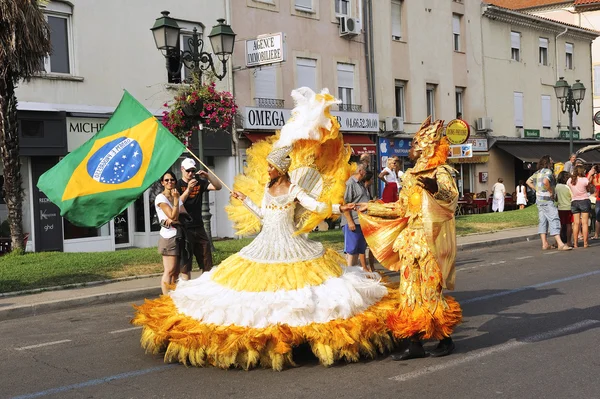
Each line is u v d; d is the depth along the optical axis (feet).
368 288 19.81
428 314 18.44
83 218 24.27
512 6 144.05
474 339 21.80
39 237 53.67
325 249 20.80
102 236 57.93
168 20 44.65
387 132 84.23
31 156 53.06
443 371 18.25
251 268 19.25
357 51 81.56
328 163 21.40
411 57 89.61
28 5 42.52
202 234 29.96
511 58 108.17
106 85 57.88
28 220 53.47
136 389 17.66
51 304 30.94
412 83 89.76
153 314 20.06
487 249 50.93
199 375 18.44
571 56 121.90
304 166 21.04
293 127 20.36
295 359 19.36
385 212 19.85
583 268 38.04
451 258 18.85
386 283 22.24
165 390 17.39
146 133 24.94
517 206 100.48
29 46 42.93
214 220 66.85
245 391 16.94
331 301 18.52
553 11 138.62
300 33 74.54
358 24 80.12
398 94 89.61
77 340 24.21
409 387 16.98
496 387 16.89
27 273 37.37
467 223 65.36
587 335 21.98
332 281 19.24
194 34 47.16
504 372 18.12
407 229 19.20
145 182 24.48
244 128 66.90
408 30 89.25
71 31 55.98
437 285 18.60
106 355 21.56
